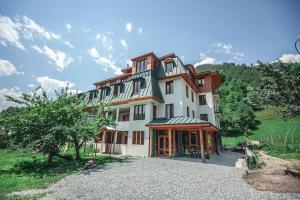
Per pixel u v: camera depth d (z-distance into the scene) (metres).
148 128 19.50
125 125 21.77
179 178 9.58
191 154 18.56
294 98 9.45
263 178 9.12
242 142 31.97
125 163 13.79
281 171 10.28
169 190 7.74
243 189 7.78
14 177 10.48
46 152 13.91
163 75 22.30
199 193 7.36
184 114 20.19
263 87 11.07
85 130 14.44
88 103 25.91
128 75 27.34
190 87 24.25
